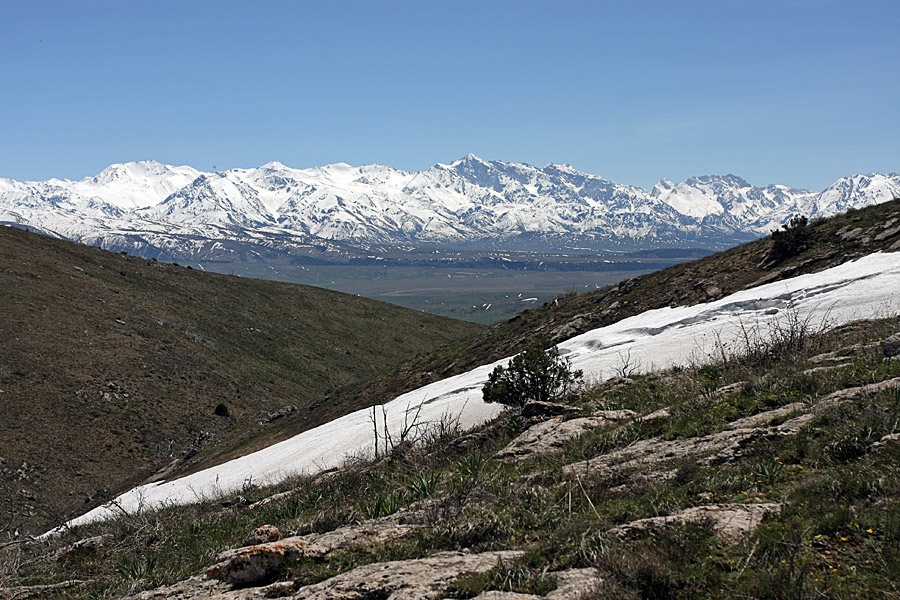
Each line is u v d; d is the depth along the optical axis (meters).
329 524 9.51
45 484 46.38
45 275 83.50
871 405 8.17
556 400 16.30
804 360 11.86
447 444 14.71
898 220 28.11
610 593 5.23
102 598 9.01
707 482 7.45
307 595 6.36
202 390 69.81
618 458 9.35
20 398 56.34
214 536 11.60
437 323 117.00
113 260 100.56
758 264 31.91
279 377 81.06
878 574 5.08
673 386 13.55
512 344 38.81
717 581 5.36
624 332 26.95
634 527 6.48
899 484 6.21
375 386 44.44
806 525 5.91
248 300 103.69
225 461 39.28
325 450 24.06
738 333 18.69
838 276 23.42
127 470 52.44
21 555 13.71
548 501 8.03
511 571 5.94
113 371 66.31
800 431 8.16
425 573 6.30
